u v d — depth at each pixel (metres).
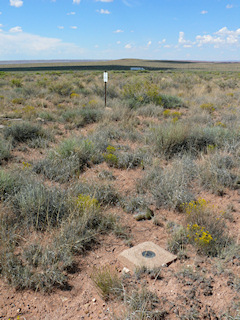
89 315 2.73
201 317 2.65
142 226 4.37
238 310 2.69
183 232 3.96
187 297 2.88
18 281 3.09
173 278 3.17
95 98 14.88
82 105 13.18
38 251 3.49
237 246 3.70
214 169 5.86
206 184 5.59
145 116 12.09
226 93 18.56
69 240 3.71
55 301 2.92
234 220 4.48
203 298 2.89
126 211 4.76
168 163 6.77
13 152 7.27
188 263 3.46
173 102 14.52
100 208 4.67
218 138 7.85
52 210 4.41
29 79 28.92
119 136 8.78
